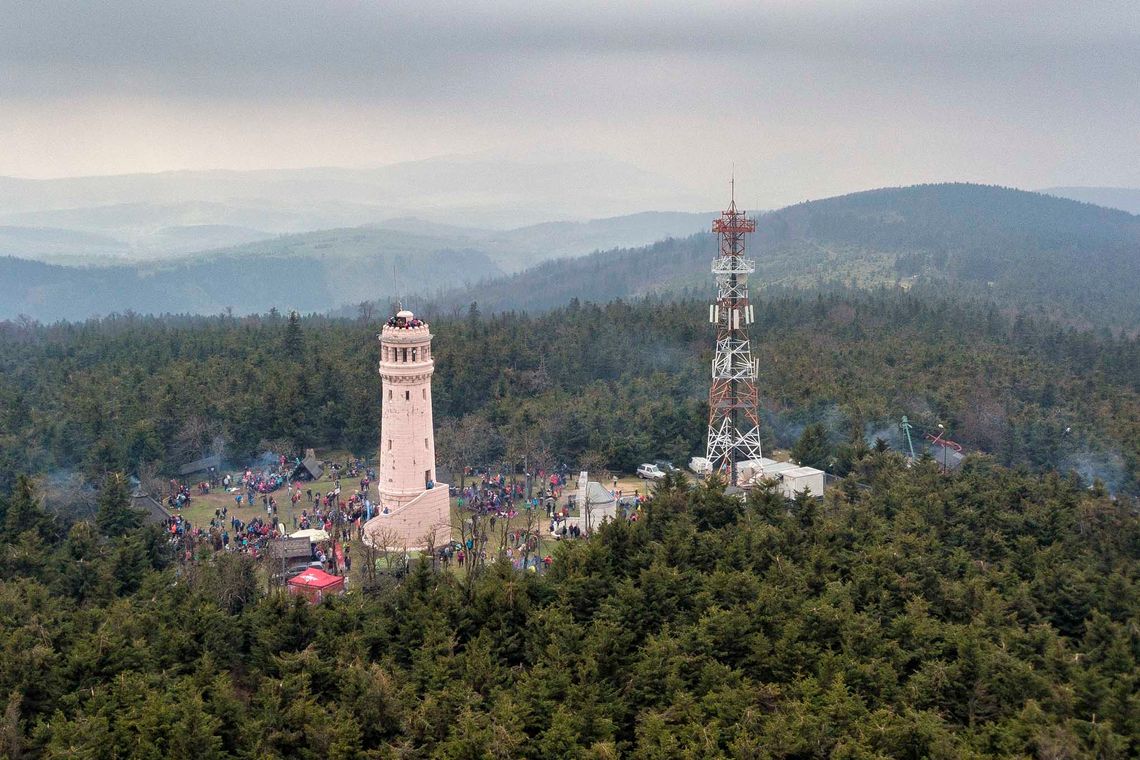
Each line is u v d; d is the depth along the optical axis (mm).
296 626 86375
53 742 69812
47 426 177875
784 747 70188
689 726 73062
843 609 87750
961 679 80438
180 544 122438
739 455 174250
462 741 71000
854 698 75688
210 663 80438
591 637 83375
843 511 116625
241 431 183750
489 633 87250
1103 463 167125
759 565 100125
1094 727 73375
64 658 80875
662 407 183250
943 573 100250
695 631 83625
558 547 105688
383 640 86875
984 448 184875
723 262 155875
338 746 72000
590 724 73750
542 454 166750
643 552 100625
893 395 198875
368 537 121625
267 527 134125
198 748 70688
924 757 70812
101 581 101125
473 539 111062
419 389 124312
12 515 117750
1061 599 95625
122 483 127188
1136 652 84500
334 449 195750
